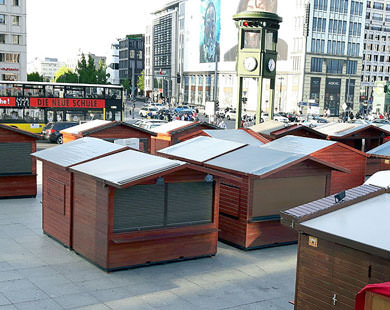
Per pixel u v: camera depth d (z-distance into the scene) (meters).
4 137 19.36
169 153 17.05
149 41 170.12
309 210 9.09
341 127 25.14
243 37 29.39
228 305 10.37
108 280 11.45
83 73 107.31
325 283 8.73
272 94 29.91
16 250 13.44
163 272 12.15
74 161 13.59
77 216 13.16
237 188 14.46
